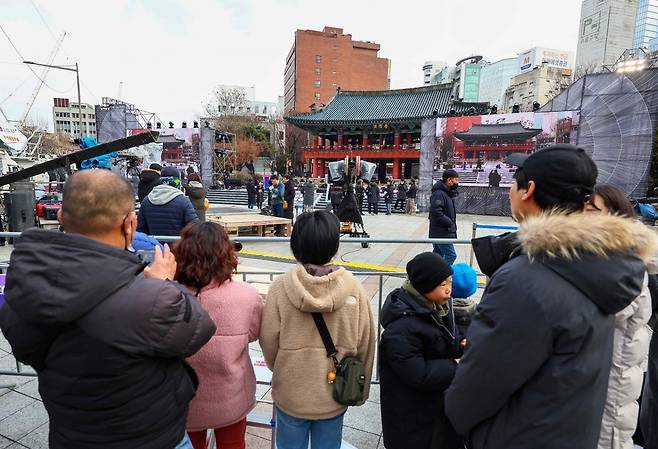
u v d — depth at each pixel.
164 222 4.11
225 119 55.75
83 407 1.10
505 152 20.70
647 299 1.38
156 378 1.18
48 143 43.81
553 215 1.16
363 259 8.20
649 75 17.25
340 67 75.94
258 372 2.48
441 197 5.61
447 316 1.97
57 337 1.09
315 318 1.68
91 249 1.07
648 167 17.58
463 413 1.21
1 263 3.21
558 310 1.03
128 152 14.80
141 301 1.09
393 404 1.86
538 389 1.08
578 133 18.91
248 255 8.05
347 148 43.94
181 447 1.40
